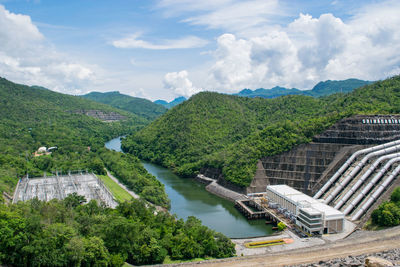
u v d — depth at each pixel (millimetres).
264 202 187750
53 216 108375
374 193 152750
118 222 103062
